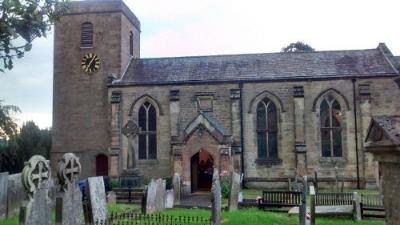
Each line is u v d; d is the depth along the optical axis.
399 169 10.84
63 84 45.62
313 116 41.69
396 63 42.75
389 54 43.88
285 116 42.00
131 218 21.36
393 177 11.30
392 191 11.39
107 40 45.50
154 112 43.62
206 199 34.66
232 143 39.31
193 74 44.25
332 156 41.50
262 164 41.81
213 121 39.69
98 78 45.19
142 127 43.59
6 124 41.06
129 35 48.69
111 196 30.03
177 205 30.47
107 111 44.59
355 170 40.75
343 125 41.41
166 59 47.44
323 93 41.69
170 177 40.06
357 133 40.97
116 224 19.52
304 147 40.94
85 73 45.41
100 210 19.88
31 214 14.98
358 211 23.09
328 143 41.66
